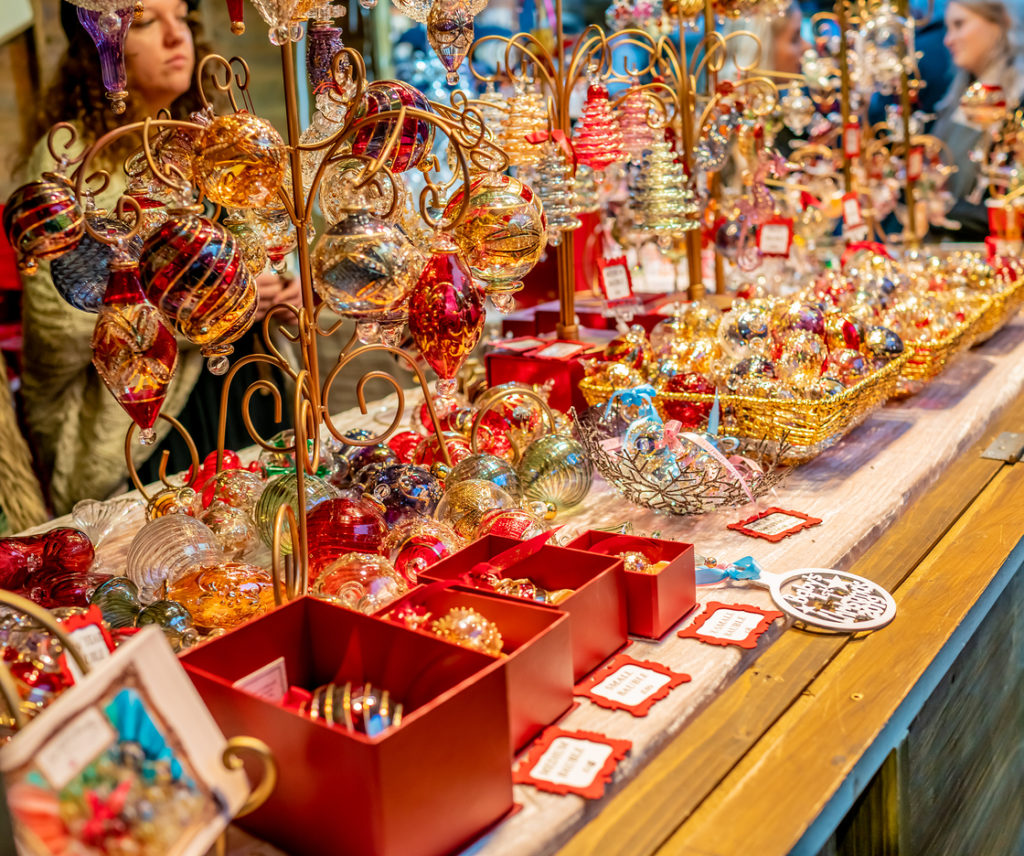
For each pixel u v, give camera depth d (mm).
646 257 2406
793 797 798
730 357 1538
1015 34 3193
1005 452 1646
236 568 1007
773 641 1037
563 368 1620
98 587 1014
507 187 1121
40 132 1957
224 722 753
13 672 723
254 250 1128
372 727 754
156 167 894
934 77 3340
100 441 2154
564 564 1023
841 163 2721
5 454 2033
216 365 980
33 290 2006
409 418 1841
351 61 1086
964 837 1269
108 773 594
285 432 1419
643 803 792
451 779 706
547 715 866
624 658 980
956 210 3369
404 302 1066
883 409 1829
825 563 1191
